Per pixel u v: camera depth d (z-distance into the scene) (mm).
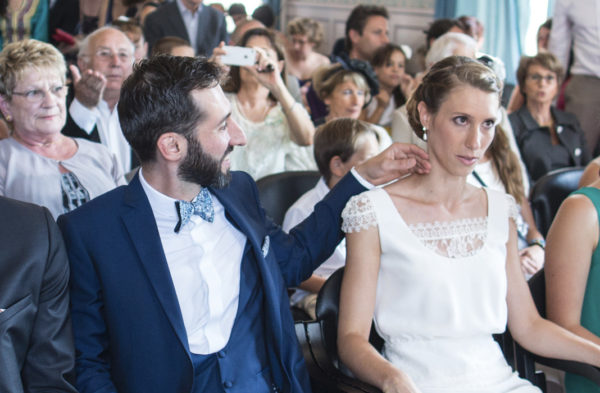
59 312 1488
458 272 1764
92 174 2221
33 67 2039
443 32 4992
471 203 1843
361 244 1769
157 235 1567
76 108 2881
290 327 1713
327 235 1832
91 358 1557
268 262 1714
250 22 4430
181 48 4051
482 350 1790
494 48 5938
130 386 1554
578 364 1778
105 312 1557
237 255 1705
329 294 1811
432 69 1739
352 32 5508
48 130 2102
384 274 1796
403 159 1798
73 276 1554
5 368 1340
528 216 3008
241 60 3096
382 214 1762
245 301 1696
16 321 1377
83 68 3268
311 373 1723
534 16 5789
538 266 2787
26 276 1416
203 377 1618
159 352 1546
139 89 1506
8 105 2086
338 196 1845
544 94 3785
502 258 1821
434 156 1762
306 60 5523
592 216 1918
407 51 5605
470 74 1659
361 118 4574
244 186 1820
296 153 3371
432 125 1726
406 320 1769
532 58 3830
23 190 2102
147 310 1541
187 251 1621
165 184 1585
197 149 1537
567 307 1915
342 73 3547
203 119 1520
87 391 1516
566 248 1921
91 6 4957
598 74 4473
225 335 1657
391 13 6840
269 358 1707
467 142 1664
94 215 1563
